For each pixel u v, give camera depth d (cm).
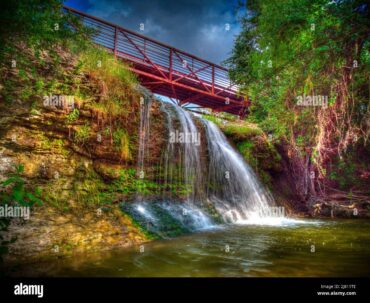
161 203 622
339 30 362
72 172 484
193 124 832
